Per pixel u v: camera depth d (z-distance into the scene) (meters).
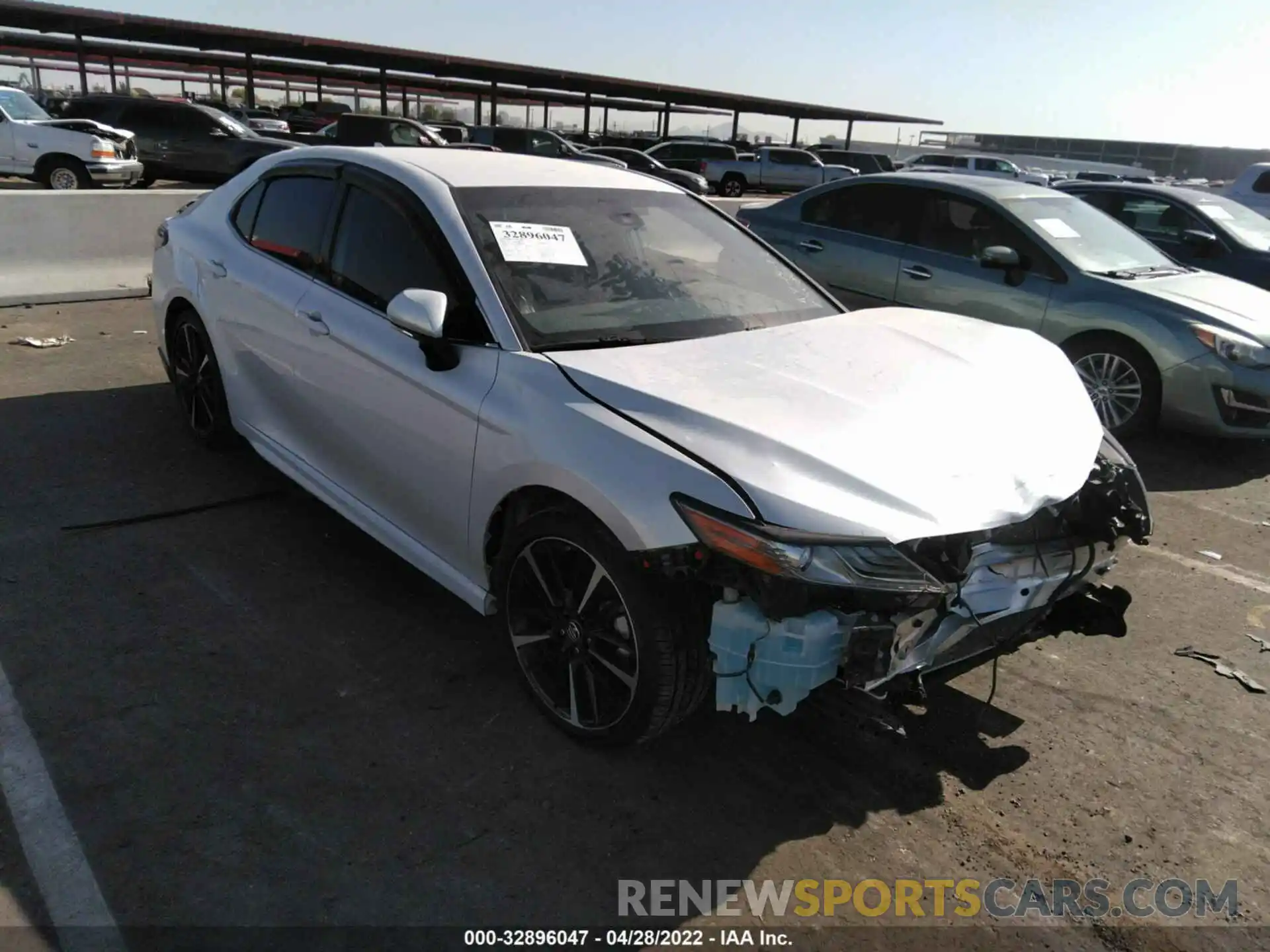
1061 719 3.23
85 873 2.34
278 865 2.40
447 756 2.85
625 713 2.71
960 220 6.87
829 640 2.36
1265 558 4.62
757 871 2.50
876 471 2.47
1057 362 3.49
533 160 4.02
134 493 4.52
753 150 48.62
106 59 46.84
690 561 2.43
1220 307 6.07
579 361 2.87
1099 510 2.95
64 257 8.58
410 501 3.32
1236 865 2.61
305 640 3.40
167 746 2.80
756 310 3.59
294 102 72.69
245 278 4.14
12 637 3.29
